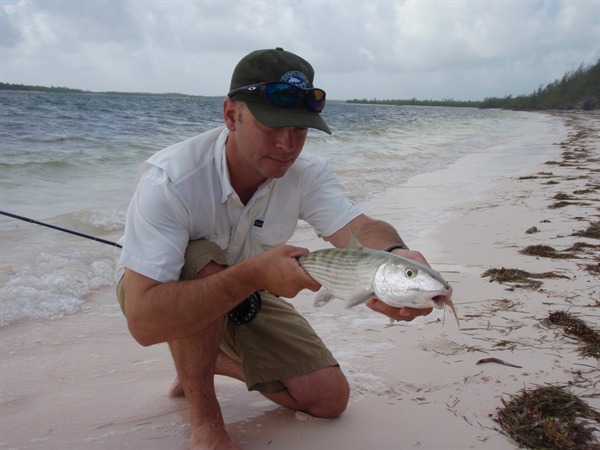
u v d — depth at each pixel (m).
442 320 1.77
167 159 1.09
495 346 1.56
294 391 1.21
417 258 1.09
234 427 1.20
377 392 1.33
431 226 3.21
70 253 2.51
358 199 4.14
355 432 1.17
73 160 5.04
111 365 1.54
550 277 2.18
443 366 1.45
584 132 13.11
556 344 1.56
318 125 1.01
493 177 5.49
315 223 1.27
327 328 1.76
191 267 1.09
